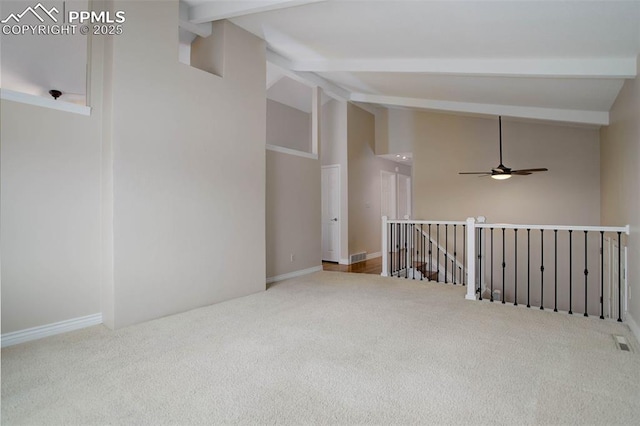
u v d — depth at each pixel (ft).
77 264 9.89
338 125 23.38
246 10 10.94
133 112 10.16
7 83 15.40
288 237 17.35
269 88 21.77
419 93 18.62
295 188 17.80
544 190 20.93
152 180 10.62
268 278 16.17
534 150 21.21
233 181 13.17
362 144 24.71
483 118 22.57
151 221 10.61
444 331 9.60
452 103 19.29
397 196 29.25
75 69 14.71
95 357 7.95
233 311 11.52
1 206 8.61
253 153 14.02
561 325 10.11
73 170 9.80
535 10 8.43
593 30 9.11
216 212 12.55
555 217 20.62
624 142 12.18
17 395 6.32
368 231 25.23
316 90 19.33
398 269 18.98
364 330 9.69
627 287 10.75
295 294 13.88
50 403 6.07
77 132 9.87
